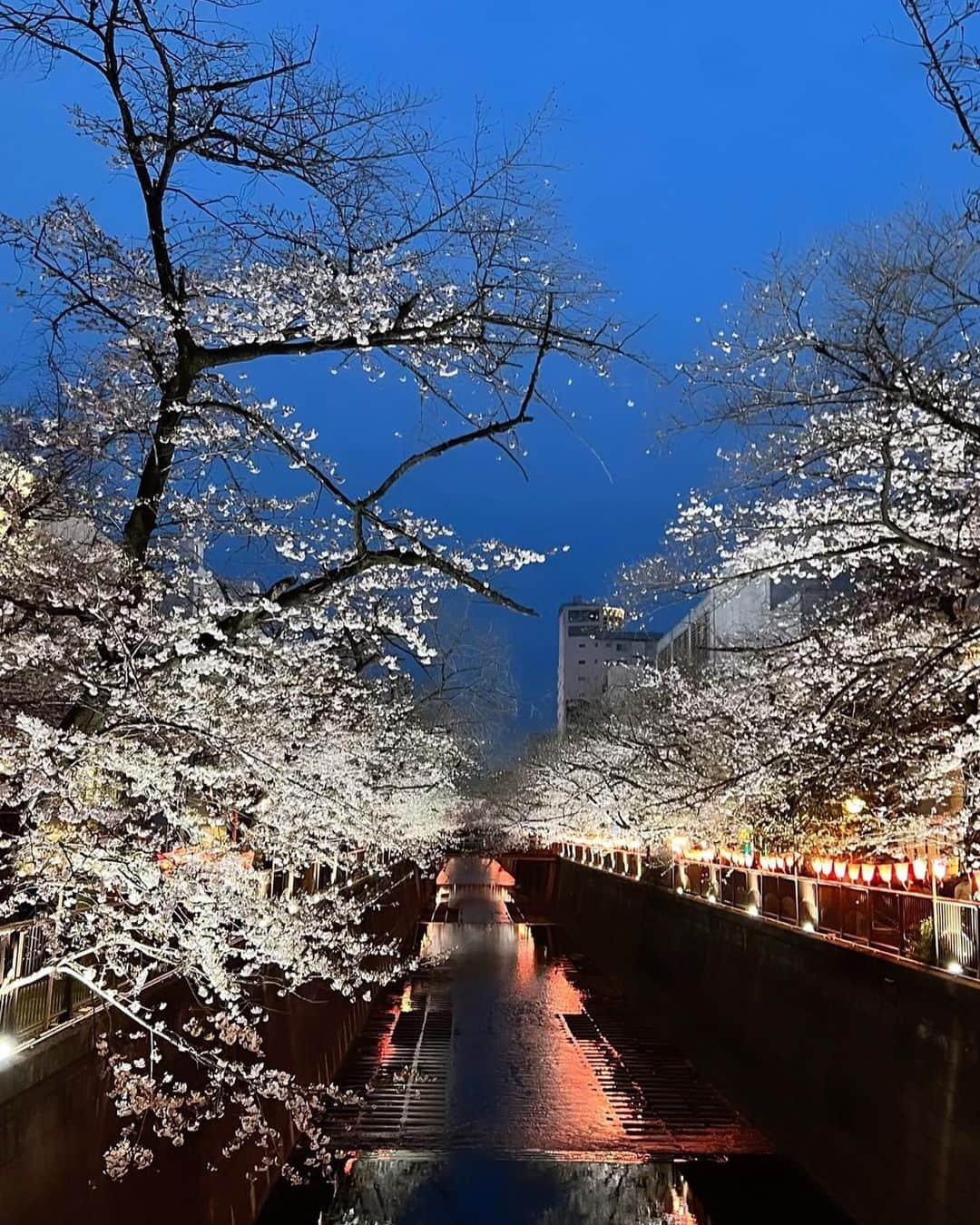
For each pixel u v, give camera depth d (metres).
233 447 12.26
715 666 31.05
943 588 13.66
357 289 10.21
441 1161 17.72
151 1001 11.35
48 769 8.82
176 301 10.38
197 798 13.78
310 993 20.39
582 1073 23.95
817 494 13.66
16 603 9.73
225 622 10.52
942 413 9.91
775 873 22.34
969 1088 12.56
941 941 14.16
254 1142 14.58
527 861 79.56
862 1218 15.08
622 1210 16.05
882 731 12.30
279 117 9.82
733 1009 23.41
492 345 10.02
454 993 35.22
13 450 11.79
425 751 32.00
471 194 10.13
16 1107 7.88
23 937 8.68
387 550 10.49
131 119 9.89
